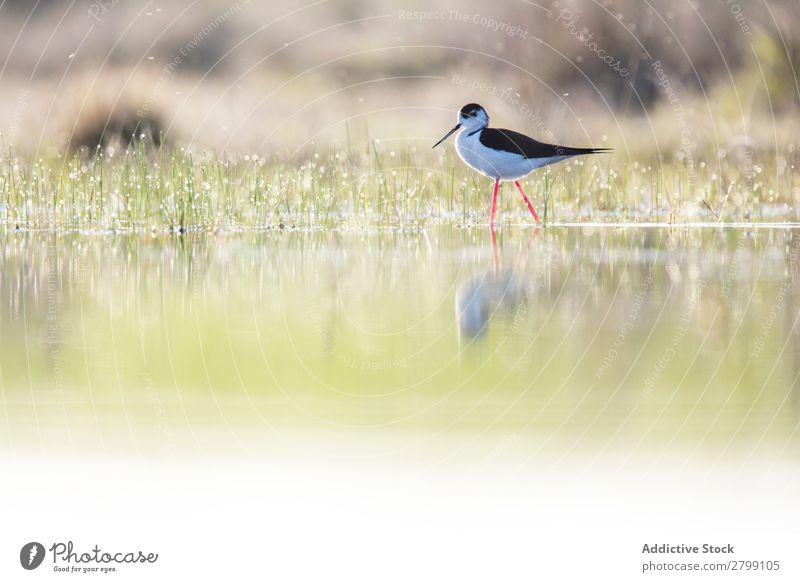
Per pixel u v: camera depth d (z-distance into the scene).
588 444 7.14
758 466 6.84
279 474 6.76
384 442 7.21
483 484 6.66
